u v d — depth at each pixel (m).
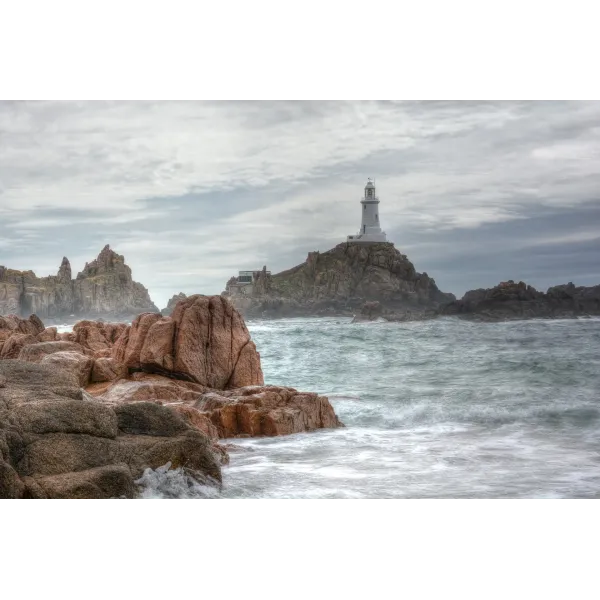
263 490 12.33
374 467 14.10
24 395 11.71
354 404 22.25
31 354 22.27
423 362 34.72
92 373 21.08
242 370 21.08
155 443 11.62
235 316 21.59
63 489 10.21
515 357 36.00
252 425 17.47
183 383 20.17
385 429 18.66
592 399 22.78
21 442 10.74
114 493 10.54
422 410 20.94
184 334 20.48
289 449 15.89
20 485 10.16
